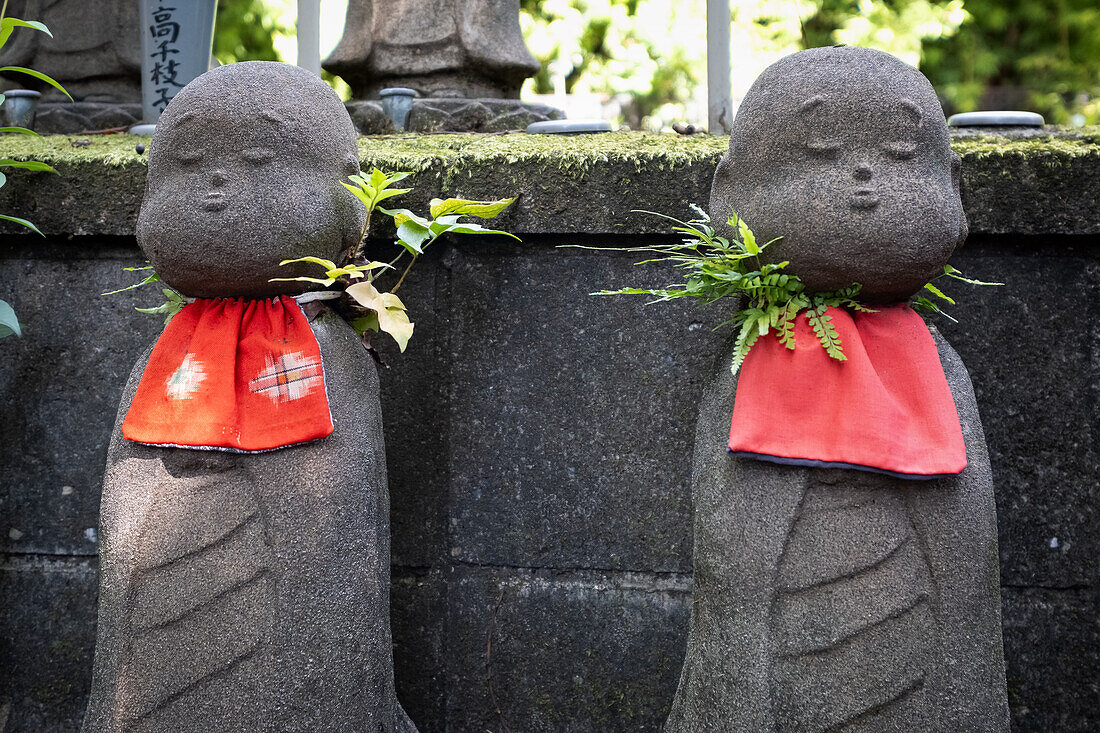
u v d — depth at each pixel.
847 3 7.54
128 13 3.58
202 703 1.95
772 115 1.93
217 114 1.99
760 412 1.95
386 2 3.34
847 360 1.92
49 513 2.71
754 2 7.57
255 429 2.00
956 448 1.90
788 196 1.90
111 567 2.01
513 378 2.57
